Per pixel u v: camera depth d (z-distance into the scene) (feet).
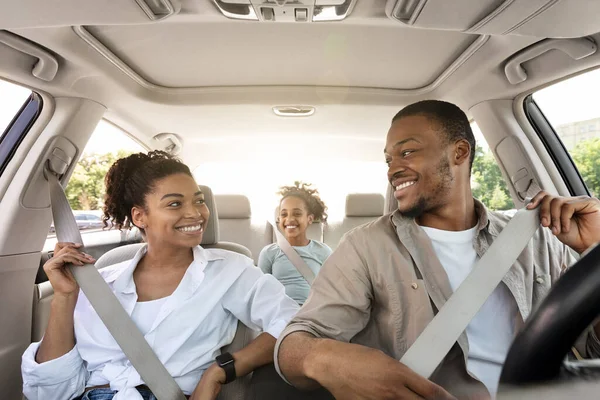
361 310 3.51
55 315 3.86
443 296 3.27
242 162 9.78
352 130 8.12
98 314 3.81
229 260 4.49
